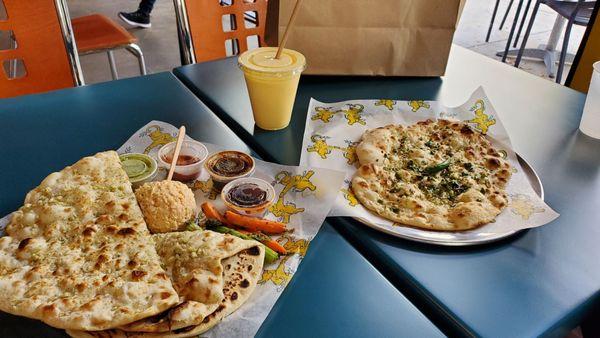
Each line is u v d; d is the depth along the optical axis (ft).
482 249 1.50
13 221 1.45
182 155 1.87
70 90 2.41
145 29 8.22
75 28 4.14
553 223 1.62
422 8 2.45
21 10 2.60
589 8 5.78
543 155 2.02
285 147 2.05
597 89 2.07
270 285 1.34
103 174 1.65
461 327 1.23
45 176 1.77
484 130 2.16
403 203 1.72
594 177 1.89
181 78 2.66
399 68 2.65
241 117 2.26
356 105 2.31
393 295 1.33
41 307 1.15
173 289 1.26
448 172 1.91
